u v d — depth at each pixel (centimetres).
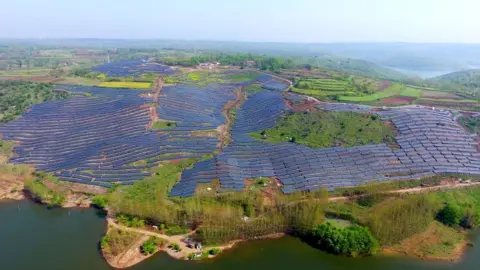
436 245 12012
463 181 15575
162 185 14812
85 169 16338
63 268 10850
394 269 10975
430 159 16662
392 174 15688
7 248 11775
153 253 11488
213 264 11106
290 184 14838
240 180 15000
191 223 12575
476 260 11431
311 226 12175
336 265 11144
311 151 17188
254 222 12275
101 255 11456
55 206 14275
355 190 14488
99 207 14075
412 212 12450
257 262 11231
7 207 14400
